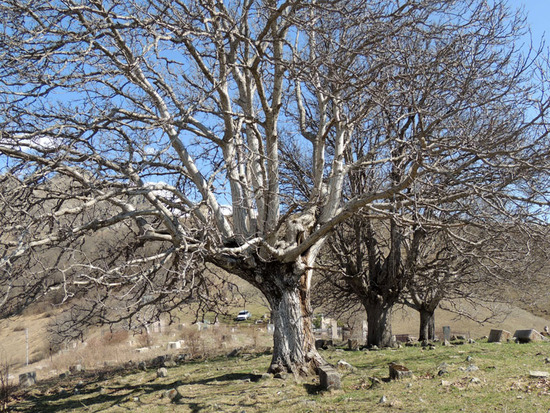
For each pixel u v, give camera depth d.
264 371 12.08
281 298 11.11
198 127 11.72
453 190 11.73
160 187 9.96
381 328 17.25
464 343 16.12
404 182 8.79
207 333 26.23
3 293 7.58
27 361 23.98
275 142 11.02
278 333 10.98
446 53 10.16
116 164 9.88
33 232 8.49
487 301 18.52
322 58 9.82
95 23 9.29
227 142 11.48
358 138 16.98
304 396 9.06
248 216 11.67
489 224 10.77
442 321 32.12
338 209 11.77
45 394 13.47
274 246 10.87
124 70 9.66
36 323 29.38
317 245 11.84
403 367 10.16
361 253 17.64
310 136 13.79
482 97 10.07
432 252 18.75
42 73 8.98
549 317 28.58
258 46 9.41
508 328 28.05
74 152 9.27
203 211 11.44
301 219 11.46
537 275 17.14
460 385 8.65
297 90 14.20
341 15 9.86
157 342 24.48
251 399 9.10
